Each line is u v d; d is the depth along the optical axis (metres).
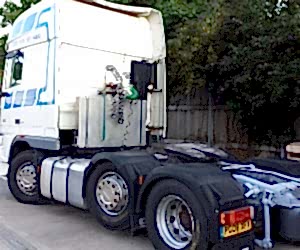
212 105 10.34
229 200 3.94
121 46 6.98
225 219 3.87
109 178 5.08
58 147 6.22
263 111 8.64
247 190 4.50
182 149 5.58
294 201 4.47
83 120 6.05
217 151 5.79
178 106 11.27
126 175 4.74
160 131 7.04
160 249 4.31
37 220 5.80
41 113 6.53
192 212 3.97
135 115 6.62
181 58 9.47
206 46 9.11
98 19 6.74
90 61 6.60
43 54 6.55
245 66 8.16
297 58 7.62
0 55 12.16
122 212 4.91
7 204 6.77
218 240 3.82
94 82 6.62
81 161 5.91
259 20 8.40
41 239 4.95
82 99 6.06
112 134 6.32
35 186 6.63
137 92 6.76
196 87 10.05
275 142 8.87
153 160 5.05
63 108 6.29
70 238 5.00
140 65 7.13
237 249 3.98
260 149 9.33
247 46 8.30
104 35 6.78
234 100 9.11
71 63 6.39
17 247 4.66
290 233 4.44
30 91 6.82
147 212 4.48
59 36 6.26
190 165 4.41
